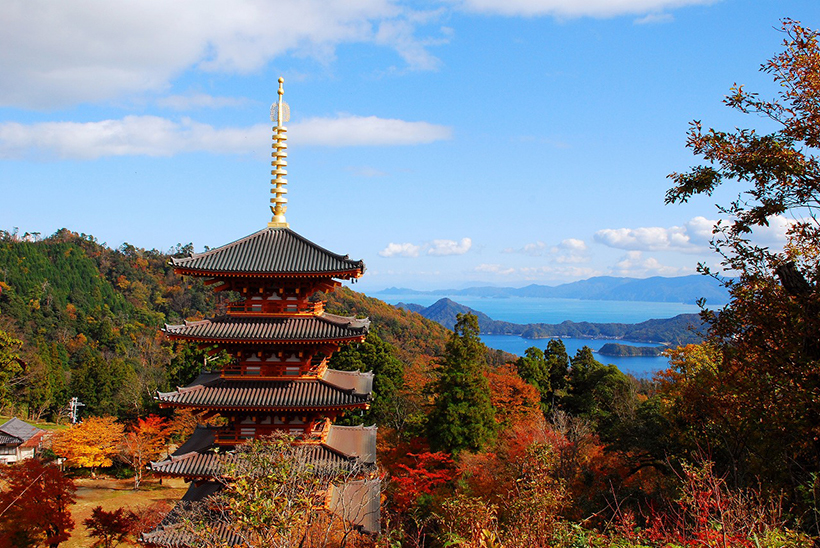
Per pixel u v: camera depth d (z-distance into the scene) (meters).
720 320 16.62
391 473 45.72
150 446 58.53
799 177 15.38
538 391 67.06
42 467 34.00
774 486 18.47
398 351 108.00
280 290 26.83
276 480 14.61
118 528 39.41
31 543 32.94
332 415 26.77
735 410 18.56
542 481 16.94
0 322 113.50
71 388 82.69
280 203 28.53
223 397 25.47
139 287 175.62
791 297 15.16
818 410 14.22
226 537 20.45
